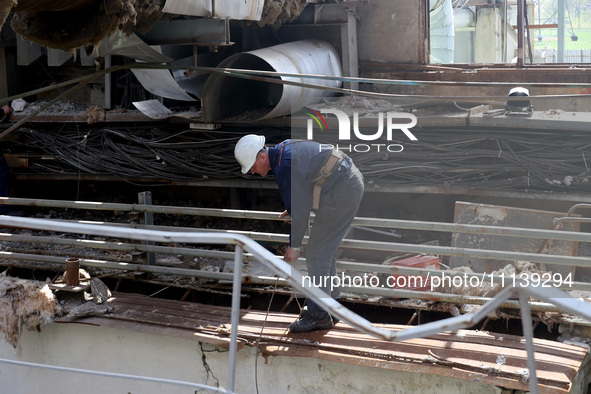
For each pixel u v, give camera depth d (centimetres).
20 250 634
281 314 504
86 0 427
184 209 545
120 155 766
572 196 551
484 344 434
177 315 505
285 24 762
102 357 514
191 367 488
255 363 466
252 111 700
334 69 723
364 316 535
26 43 791
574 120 547
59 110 793
